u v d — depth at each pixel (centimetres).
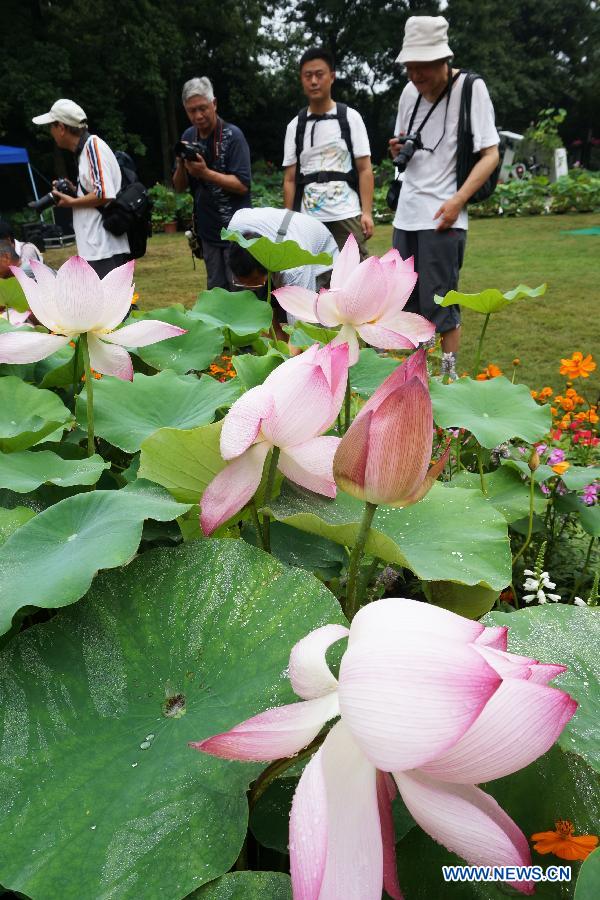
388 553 87
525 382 473
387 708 44
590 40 3434
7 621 71
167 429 95
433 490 110
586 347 568
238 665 73
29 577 78
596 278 858
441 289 360
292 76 2609
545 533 175
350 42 2889
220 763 63
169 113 2386
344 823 47
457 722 43
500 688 47
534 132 2055
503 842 47
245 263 289
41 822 61
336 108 396
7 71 1923
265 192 1841
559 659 75
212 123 408
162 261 1107
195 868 57
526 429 146
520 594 164
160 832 59
